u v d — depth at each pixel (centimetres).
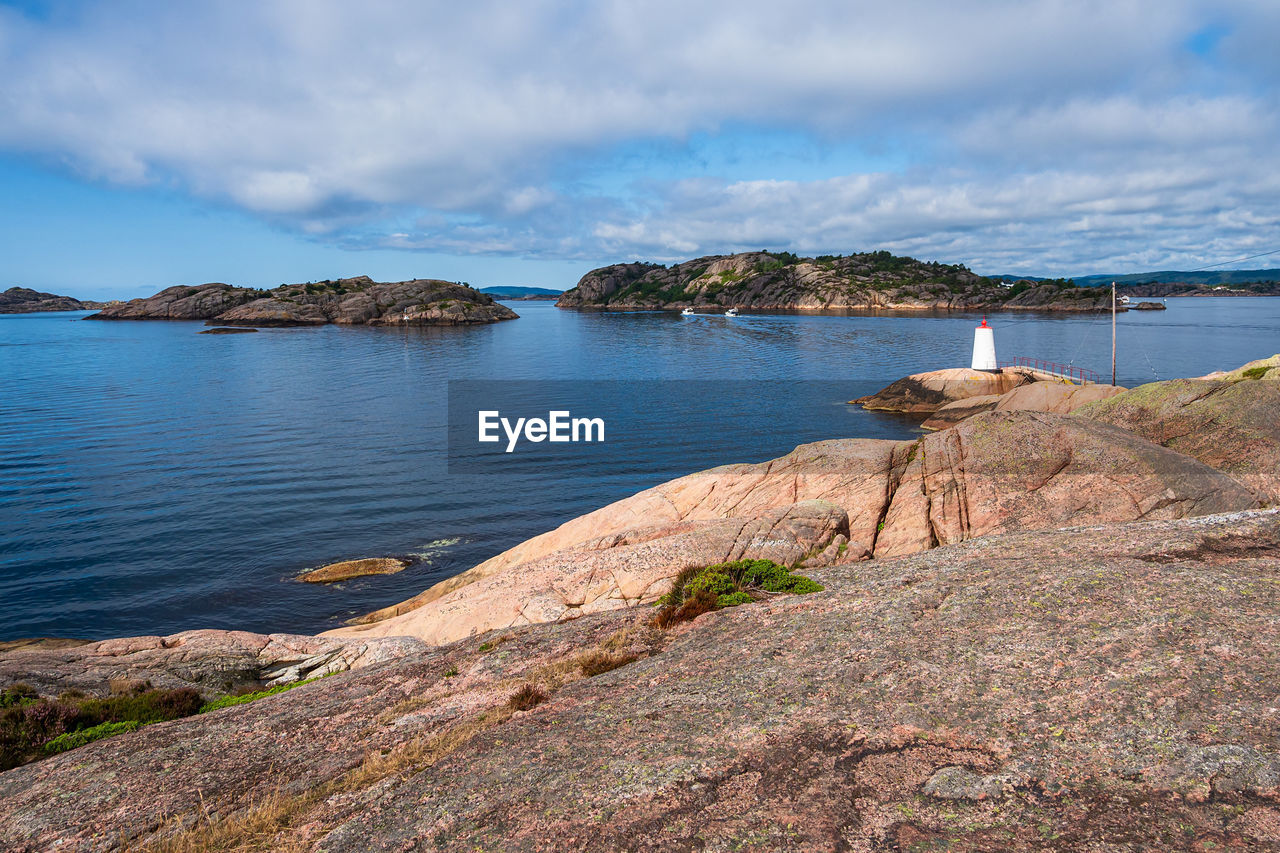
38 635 2655
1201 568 1144
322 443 5722
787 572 1684
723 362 11438
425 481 4647
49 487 4431
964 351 11944
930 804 696
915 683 920
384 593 2980
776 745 830
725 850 667
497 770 885
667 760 831
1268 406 2539
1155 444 2353
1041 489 2230
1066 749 744
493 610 2047
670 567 2031
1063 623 1004
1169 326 16675
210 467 4944
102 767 1195
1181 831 610
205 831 909
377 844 775
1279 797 622
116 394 8225
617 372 10294
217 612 2828
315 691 1505
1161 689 810
